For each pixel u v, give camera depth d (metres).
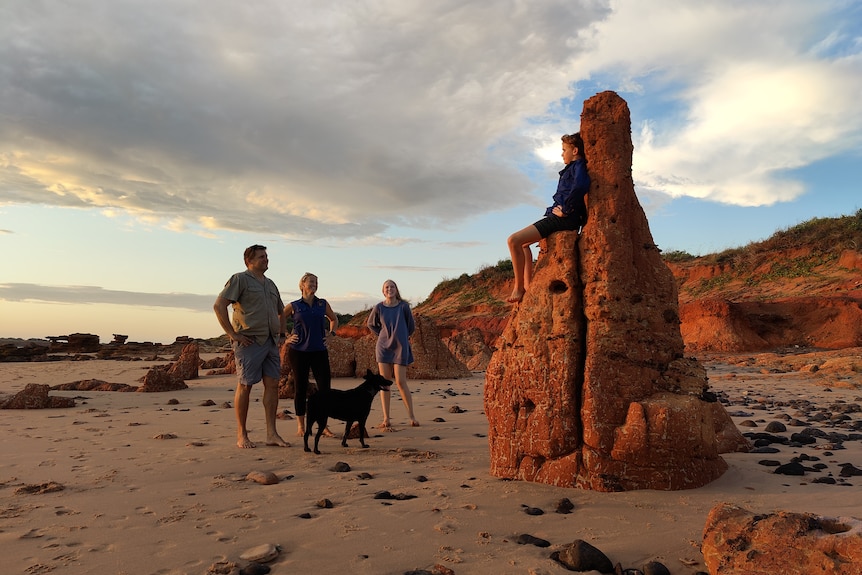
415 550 3.18
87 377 18.25
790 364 18.22
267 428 6.70
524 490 4.41
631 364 4.65
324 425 6.24
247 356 6.50
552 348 4.75
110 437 6.96
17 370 22.12
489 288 47.91
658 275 5.00
